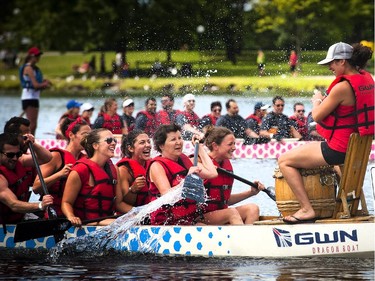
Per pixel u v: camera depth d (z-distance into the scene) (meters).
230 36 73.69
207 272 16.56
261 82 71.69
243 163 32.91
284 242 17.53
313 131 35.44
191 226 18.03
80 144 19.69
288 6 84.56
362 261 17.20
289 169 17.53
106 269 17.06
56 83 88.19
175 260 17.83
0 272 16.92
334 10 85.69
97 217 18.88
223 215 18.75
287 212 17.88
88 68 98.75
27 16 109.38
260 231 17.66
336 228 17.28
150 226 18.30
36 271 16.98
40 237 18.53
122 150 19.78
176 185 18.34
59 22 104.31
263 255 17.66
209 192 18.86
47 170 19.64
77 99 73.56
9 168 18.94
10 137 18.83
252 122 36.22
